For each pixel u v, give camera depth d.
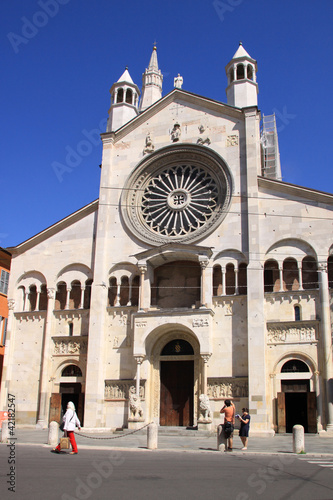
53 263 44.84
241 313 38.03
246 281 39.72
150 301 41.50
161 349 40.53
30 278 45.62
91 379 39.38
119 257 42.88
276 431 34.88
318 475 16.25
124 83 51.22
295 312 36.84
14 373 43.09
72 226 45.47
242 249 39.31
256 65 47.97
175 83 55.25
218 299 38.78
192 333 38.56
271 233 38.72
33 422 41.16
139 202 44.66
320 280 36.50
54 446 26.39
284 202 39.12
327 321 35.53
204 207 42.50
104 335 41.00
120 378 39.72
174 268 42.69
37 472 16.19
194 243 40.66
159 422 38.75
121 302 42.62
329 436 33.00
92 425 38.06
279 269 38.00
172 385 39.72
